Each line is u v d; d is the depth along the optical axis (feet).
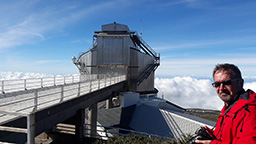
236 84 5.13
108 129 55.77
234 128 4.51
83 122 34.63
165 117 58.90
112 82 70.13
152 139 28.71
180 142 21.68
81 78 80.02
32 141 15.99
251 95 4.61
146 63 119.85
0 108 23.09
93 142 31.45
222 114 5.82
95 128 55.11
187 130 48.21
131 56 104.83
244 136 4.02
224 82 5.18
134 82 105.19
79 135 32.81
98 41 105.19
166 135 48.55
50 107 23.82
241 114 4.36
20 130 15.39
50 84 53.42
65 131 34.35
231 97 5.18
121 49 102.42
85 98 38.75
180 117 53.72
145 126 56.34
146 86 119.44
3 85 34.24
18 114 15.78
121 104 81.30
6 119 18.48
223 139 4.91
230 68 5.21
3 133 16.65
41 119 21.53
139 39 117.60
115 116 68.74
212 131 6.27
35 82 45.73
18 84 38.86
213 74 5.83
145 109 71.20
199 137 5.87
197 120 50.93
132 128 56.34
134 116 67.00
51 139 34.42
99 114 71.67
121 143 26.12
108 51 104.06
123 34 105.60
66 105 29.01
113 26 109.50
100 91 51.70
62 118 28.02
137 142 26.55
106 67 104.78
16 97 31.94
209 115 90.33
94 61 105.60
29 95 34.55
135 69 104.47
